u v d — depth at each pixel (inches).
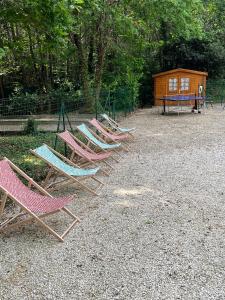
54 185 244.8
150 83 879.7
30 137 420.5
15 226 172.9
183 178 262.5
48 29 296.8
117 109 638.5
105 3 522.9
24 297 125.3
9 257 153.3
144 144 393.1
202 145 380.8
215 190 234.1
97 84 637.9
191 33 692.7
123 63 732.7
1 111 640.4
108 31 619.8
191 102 829.8
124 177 268.8
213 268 140.6
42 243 165.0
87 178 250.7
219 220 186.4
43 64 757.3
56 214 198.7
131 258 149.7
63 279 135.8
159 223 184.4
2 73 771.4
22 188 186.1
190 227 178.7
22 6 290.5
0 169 180.7
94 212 201.5
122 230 177.2
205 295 123.9
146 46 776.9
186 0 596.1
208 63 898.1
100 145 323.0
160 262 145.9
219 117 614.5
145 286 129.8
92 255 153.1
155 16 616.7
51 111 668.7
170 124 543.8
